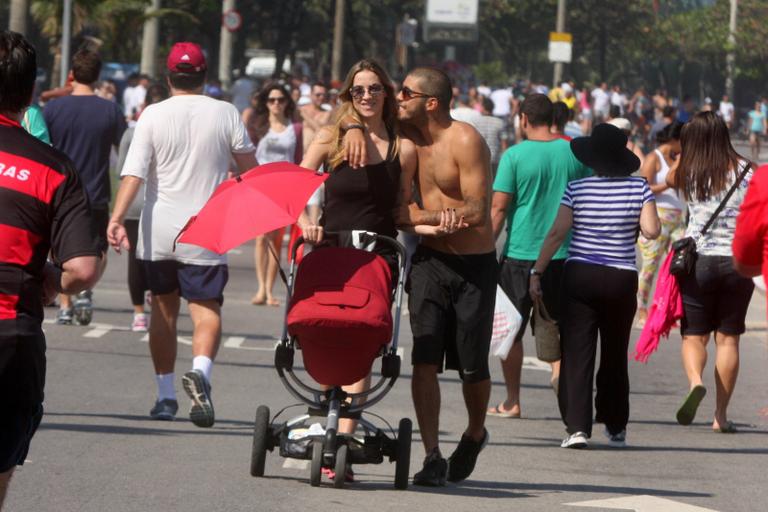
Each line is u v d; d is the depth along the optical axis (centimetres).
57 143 4438
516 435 3394
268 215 2516
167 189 3180
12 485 2520
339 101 2627
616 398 3262
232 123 3212
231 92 12162
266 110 5662
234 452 2939
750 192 1872
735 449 3297
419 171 2638
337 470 2569
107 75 15762
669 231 5384
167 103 3192
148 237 3186
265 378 4053
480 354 2659
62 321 5012
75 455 2820
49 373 3944
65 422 3206
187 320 5341
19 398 1698
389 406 3675
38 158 1708
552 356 3641
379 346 2480
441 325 2641
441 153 2611
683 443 3366
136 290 4866
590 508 2523
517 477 2841
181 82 3225
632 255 3200
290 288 2586
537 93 3588
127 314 5378
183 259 3144
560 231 3228
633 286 3192
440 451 2844
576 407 3219
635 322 5553
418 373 2650
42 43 17950
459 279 2633
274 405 3606
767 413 3919
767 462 3130
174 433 3136
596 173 3219
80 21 13588
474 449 2741
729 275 3503
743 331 3550
